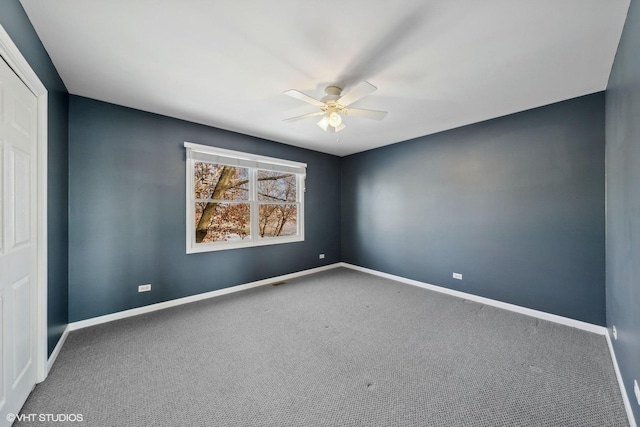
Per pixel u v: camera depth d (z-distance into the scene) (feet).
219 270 11.83
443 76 7.22
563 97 8.57
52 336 6.61
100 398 5.30
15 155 4.78
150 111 9.78
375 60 6.46
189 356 6.85
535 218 9.46
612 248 7.04
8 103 4.50
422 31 5.42
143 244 9.76
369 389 5.63
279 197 14.53
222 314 9.59
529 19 5.05
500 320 9.12
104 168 8.94
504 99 8.70
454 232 11.78
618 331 6.21
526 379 5.94
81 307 8.52
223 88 7.96
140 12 4.89
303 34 5.54
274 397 5.39
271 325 8.69
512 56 6.27
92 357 6.76
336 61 6.53
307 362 6.61
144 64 6.67
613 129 6.73
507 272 10.17
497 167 10.39
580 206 8.53
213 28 5.35
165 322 8.91
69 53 6.18
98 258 8.84
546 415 4.92
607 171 7.71
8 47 4.24
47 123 6.04
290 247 14.65
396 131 12.18
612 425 4.70
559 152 8.91
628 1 4.61
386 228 14.73
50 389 5.53
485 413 4.97
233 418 4.85
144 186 9.77
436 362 6.61
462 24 5.20
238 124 11.20
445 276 12.13
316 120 10.68
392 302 10.85
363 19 5.09
